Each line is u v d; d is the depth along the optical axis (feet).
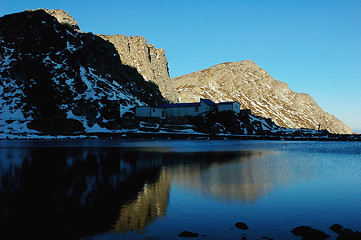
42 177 96.99
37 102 380.17
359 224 57.52
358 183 98.68
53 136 320.70
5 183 86.63
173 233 50.16
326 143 378.53
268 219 59.21
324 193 83.10
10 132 311.27
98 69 499.51
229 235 49.73
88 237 47.62
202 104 462.19
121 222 55.06
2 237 46.88
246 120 454.81
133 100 489.26
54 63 438.81
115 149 209.46
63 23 552.82
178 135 379.76
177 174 110.42
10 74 406.21
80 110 387.55
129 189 82.48
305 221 58.59
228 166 136.05
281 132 487.61
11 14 486.79
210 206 67.56
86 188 82.12
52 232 49.37
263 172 120.06
